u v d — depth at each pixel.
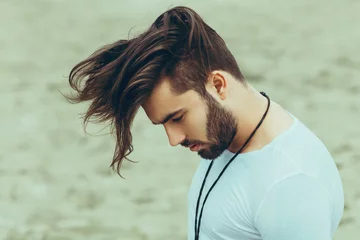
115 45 2.18
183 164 6.86
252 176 2.19
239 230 2.24
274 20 13.31
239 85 2.20
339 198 2.24
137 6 14.98
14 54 12.02
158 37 2.10
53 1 16.28
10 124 8.44
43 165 7.11
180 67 2.11
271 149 2.18
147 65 2.10
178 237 5.42
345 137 7.32
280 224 2.11
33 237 5.56
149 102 2.16
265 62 10.55
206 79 2.14
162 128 7.90
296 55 10.90
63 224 5.77
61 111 8.83
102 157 7.23
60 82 10.20
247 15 13.73
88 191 6.40
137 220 5.75
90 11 15.00
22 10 15.52
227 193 2.25
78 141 7.74
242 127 2.22
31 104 9.19
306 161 2.16
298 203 2.09
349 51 11.02
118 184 6.50
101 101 2.18
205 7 14.48
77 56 11.76
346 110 8.22
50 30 13.67
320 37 11.99
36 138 7.93
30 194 6.40
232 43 11.80
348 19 13.22
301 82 9.48
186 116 2.16
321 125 7.75
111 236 5.50
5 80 10.40
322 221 2.09
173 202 6.05
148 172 6.71
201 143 2.20
